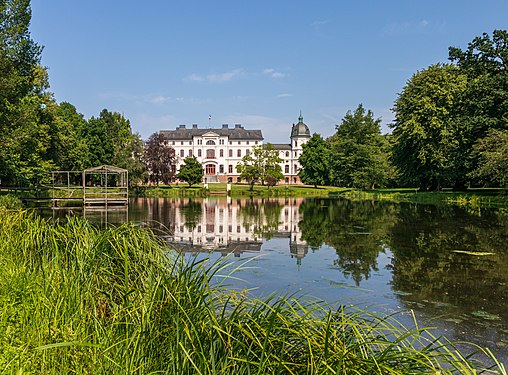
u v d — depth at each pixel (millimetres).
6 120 20562
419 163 37875
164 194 54062
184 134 94750
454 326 6391
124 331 3240
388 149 55469
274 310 3041
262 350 2605
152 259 4379
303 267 10281
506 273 9836
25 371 2744
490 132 29812
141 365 2707
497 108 31469
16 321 3312
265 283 8578
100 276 4117
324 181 70000
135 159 55000
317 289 8258
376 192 45938
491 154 27078
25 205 29531
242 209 30844
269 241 14891
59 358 2904
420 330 2764
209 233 17219
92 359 2773
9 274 4234
